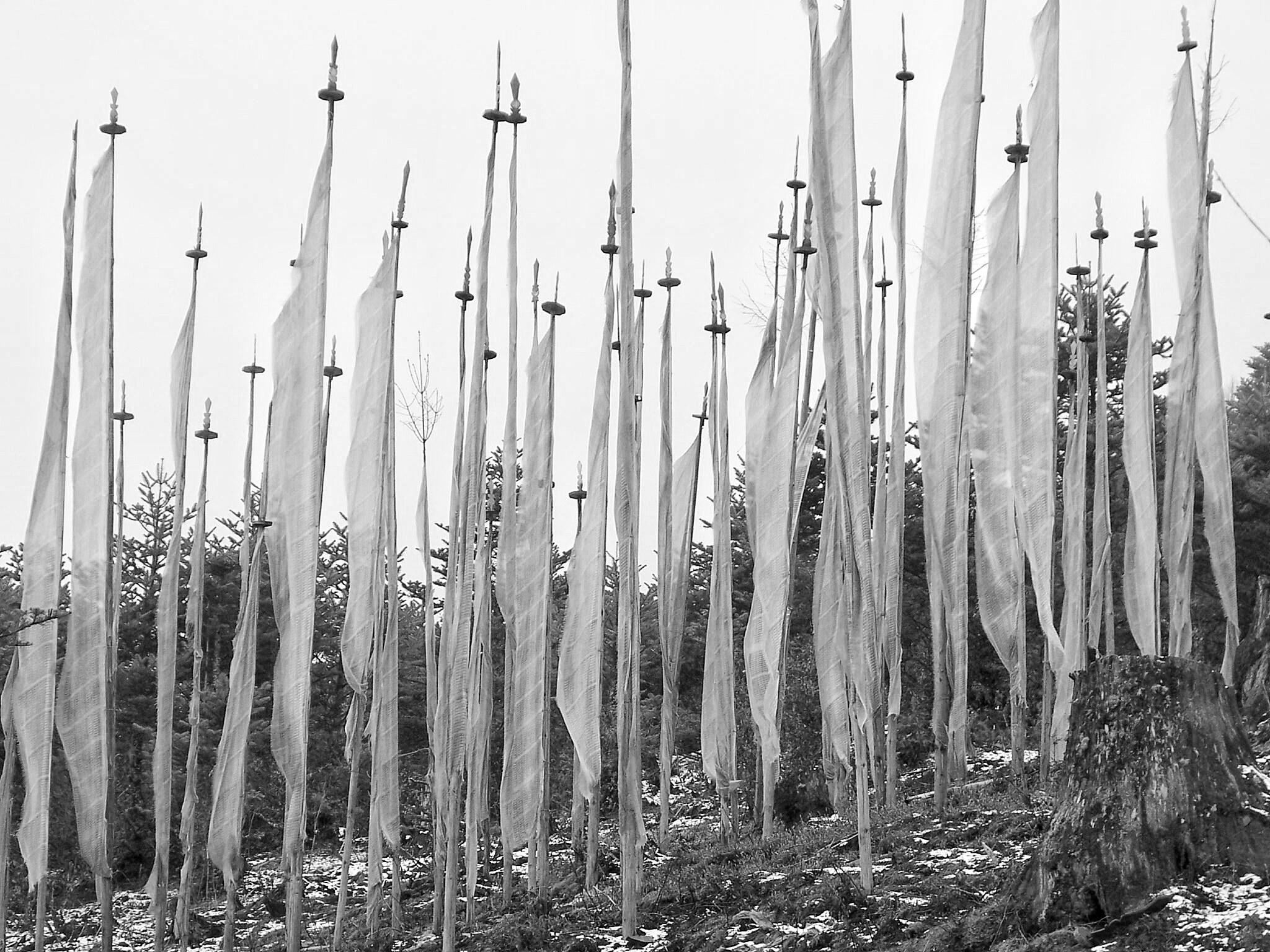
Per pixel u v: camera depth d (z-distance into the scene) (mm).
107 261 15570
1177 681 9578
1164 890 9078
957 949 9812
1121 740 9523
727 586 17203
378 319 15836
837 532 14953
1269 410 25234
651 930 13242
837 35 13547
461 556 15344
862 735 12359
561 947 13406
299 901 14344
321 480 14852
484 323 15859
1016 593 13625
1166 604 22578
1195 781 9320
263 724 25594
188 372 16500
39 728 14914
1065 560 15570
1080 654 15055
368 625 15578
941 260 13500
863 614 12672
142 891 22594
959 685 13852
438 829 15812
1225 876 9016
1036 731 21000
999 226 14094
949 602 13680
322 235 15062
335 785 25453
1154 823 9273
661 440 17609
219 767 15422
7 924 20062
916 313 13664
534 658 15070
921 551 23250
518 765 15000
